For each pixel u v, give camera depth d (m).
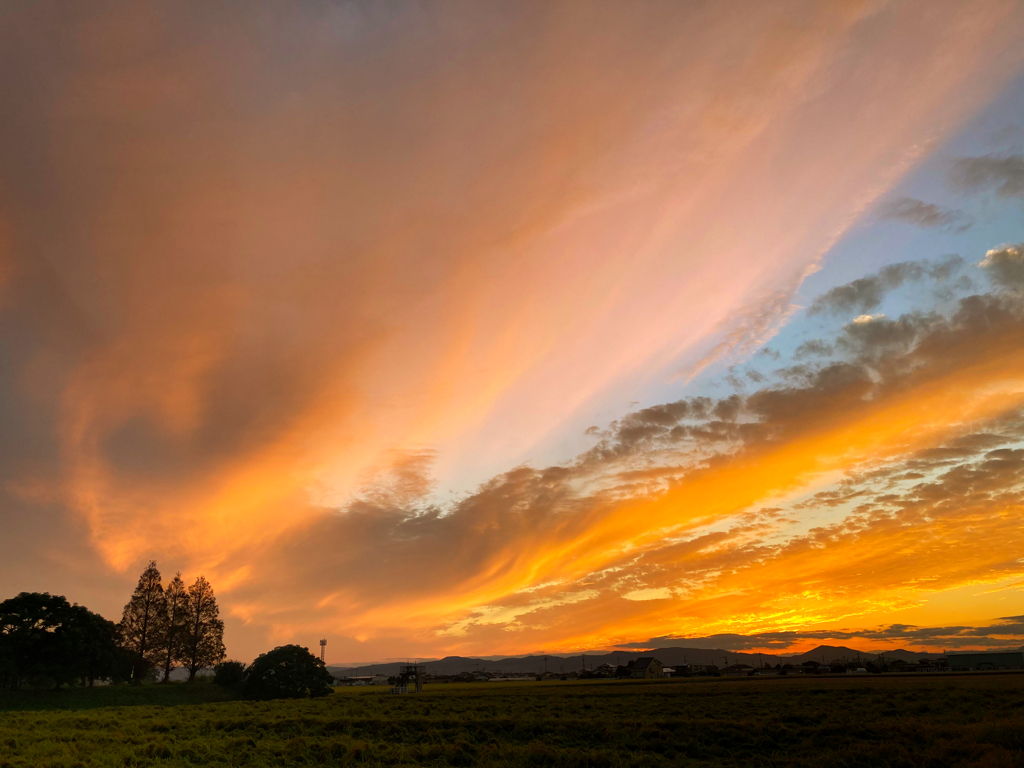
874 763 25.42
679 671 187.50
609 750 29.98
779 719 37.62
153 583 88.94
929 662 171.25
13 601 67.56
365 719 41.00
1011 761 23.06
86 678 76.31
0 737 34.53
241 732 38.62
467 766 28.92
